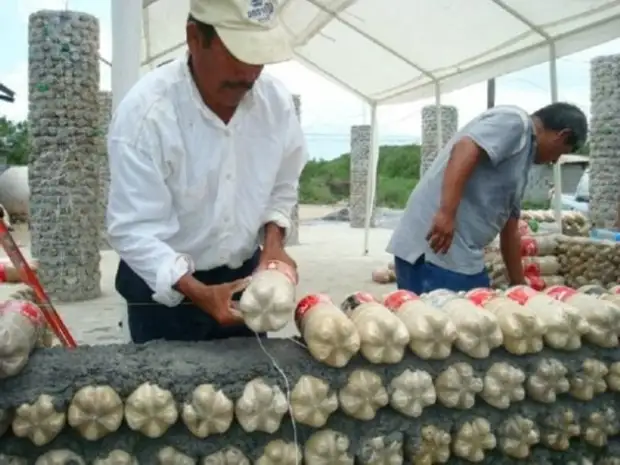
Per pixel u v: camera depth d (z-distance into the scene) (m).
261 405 1.94
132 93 2.11
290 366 2.01
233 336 2.50
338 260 12.47
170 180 2.16
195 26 1.99
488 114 3.41
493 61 8.41
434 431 2.13
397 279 3.76
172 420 1.90
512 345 2.24
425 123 18.58
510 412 2.26
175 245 2.28
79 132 7.89
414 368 2.11
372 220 21.33
